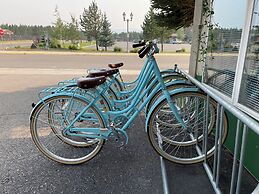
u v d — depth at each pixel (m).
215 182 1.74
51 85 5.40
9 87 5.17
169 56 14.32
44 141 2.50
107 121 2.06
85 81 1.85
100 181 1.85
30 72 7.36
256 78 1.78
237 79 1.98
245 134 1.26
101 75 2.16
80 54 14.78
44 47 19.98
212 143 2.18
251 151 1.84
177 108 2.22
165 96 1.96
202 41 2.92
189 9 4.15
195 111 2.18
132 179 1.88
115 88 2.60
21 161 2.12
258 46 1.77
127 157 2.20
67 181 1.84
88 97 2.03
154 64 2.06
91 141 2.30
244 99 1.92
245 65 1.90
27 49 18.31
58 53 14.99
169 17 4.55
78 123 2.20
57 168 2.02
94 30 25.92
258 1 1.75
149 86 2.13
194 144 2.30
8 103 3.96
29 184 1.80
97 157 2.20
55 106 2.13
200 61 2.98
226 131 1.87
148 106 2.14
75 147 2.35
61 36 25.11
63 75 6.88
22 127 2.90
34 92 4.72
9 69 7.93
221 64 2.38
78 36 26.52
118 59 12.16
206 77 2.75
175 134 2.45
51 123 2.28
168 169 2.01
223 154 2.16
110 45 26.56
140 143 2.48
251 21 1.83
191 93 1.96
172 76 2.56
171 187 1.78
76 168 2.02
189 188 1.76
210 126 2.01
